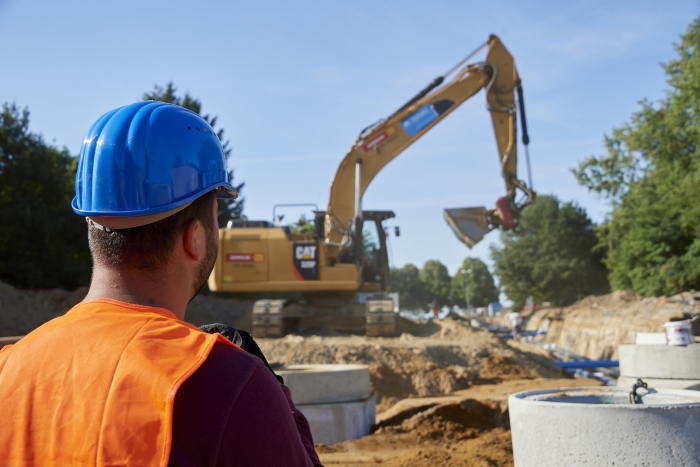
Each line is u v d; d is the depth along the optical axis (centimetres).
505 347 1689
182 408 107
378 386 1332
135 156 134
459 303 13425
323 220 1895
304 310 1802
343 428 825
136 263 133
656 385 857
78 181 141
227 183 153
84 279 3048
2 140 2858
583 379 1446
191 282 142
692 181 3047
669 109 3397
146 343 116
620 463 386
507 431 886
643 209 3538
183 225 138
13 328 2042
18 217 2741
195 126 147
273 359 1400
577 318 3450
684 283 3089
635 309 2828
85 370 114
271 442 112
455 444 791
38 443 112
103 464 105
